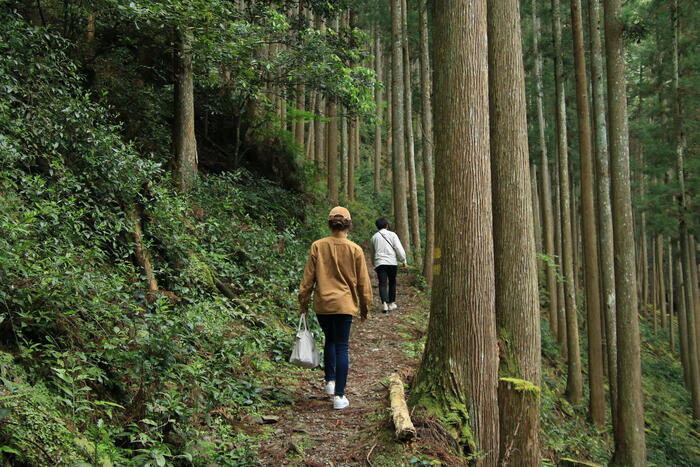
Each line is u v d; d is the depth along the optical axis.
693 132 15.60
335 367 4.82
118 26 9.07
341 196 19.61
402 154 13.87
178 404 3.49
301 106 17.86
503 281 5.00
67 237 4.39
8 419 2.35
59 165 5.19
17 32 5.71
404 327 8.55
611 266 11.34
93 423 2.97
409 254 13.88
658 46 16.67
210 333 5.02
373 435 3.87
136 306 4.27
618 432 9.20
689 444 15.08
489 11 5.32
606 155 11.38
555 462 7.71
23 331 3.19
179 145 8.82
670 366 23.78
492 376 4.21
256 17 9.81
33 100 5.64
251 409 4.32
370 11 20.52
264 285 7.32
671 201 16.42
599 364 11.83
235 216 8.63
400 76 13.98
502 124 5.17
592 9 11.73
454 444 3.78
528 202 5.14
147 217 5.96
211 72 9.59
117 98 9.01
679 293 21.22
